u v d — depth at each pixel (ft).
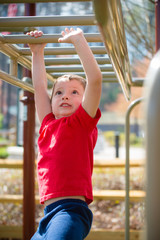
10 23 3.37
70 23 3.37
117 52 2.84
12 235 9.78
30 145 7.15
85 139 4.18
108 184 13.87
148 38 12.10
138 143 38.96
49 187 4.09
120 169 15.62
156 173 1.36
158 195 1.35
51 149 4.23
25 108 7.17
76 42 3.74
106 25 2.10
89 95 3.92
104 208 11.88
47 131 4.38
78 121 4.14
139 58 14.89
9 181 14.61
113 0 2.13
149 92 1.43
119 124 76.54
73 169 4.09
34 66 4.90
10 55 4.80
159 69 1.44
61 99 4.50
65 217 3.75
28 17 3.37
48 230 3.71
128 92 5.56
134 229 10.21
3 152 23.35
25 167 7.16
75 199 4.00
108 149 34.01
